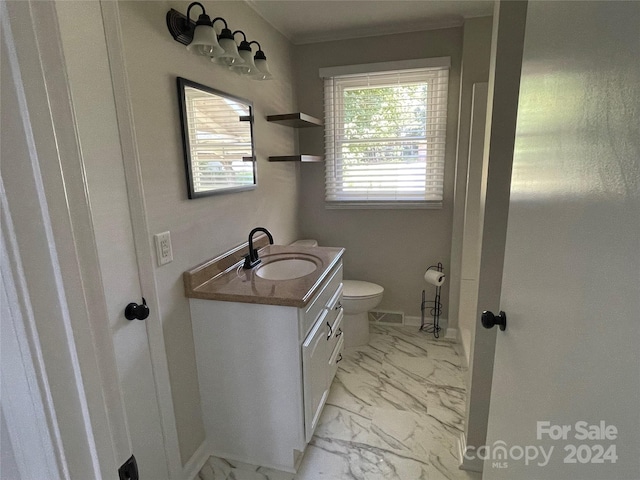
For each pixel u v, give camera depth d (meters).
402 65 2.49
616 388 0.41
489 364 1.45
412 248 2.80
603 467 0.43
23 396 0.39
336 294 2.00
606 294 0.43
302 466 1.59
